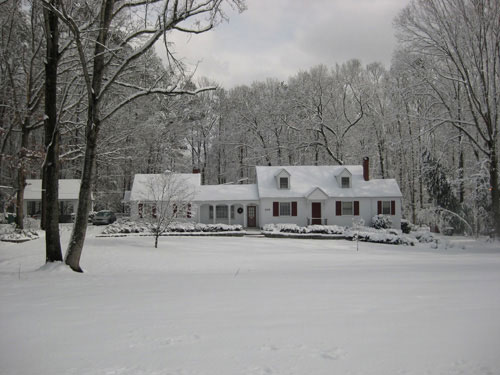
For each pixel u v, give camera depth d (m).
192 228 31.14
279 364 3.31
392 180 36.50
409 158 42.19
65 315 5.16
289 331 4.21
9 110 24.78
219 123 51.97
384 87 42.88
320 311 5.09
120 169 43.09
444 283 7.34
